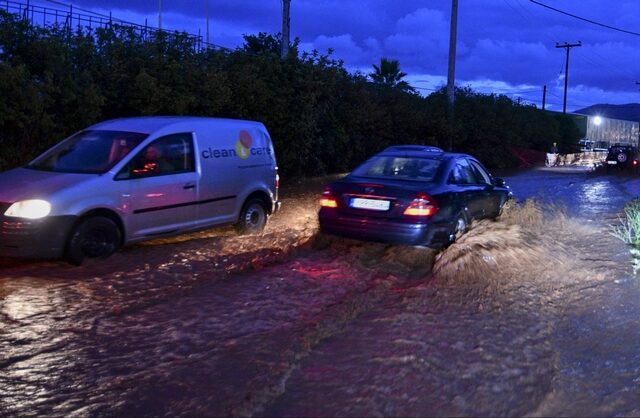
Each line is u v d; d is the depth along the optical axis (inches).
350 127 911.0
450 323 228.1
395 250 334.0
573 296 268.8
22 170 317.1
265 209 398.6
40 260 298.5
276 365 186.1
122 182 305.9
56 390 169.5
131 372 181.0
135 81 533.6
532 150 1822.1
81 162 315.3
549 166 1649.9
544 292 273.4
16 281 266.1
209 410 158.7
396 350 199.3
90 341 203.8
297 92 768.9
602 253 355.6
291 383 174.2
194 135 346.3
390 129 1039.6
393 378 178.1
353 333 215.0
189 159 341.1
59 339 204.8
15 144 459.5
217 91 612.4
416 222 309.6
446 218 322.7
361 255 326.3
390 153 370.6
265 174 393.4
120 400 163.9
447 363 190.1
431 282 283.3
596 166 1291.8
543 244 352.2
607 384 180.2
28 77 449.1
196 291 260.1
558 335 220.1
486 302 255.9
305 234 372.2
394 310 242.1
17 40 461.1
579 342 213.9
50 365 185.0
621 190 802.8
